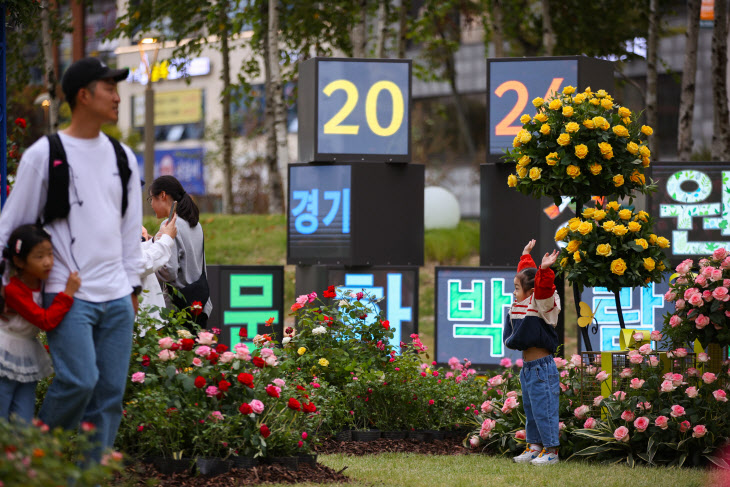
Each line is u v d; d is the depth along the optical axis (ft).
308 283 45.50
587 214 32.86
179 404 24.12
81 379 17.98
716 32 74.59
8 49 98.58
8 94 107.86
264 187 130.11
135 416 23.67
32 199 18.10
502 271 43.93
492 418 33.22
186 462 23.63
